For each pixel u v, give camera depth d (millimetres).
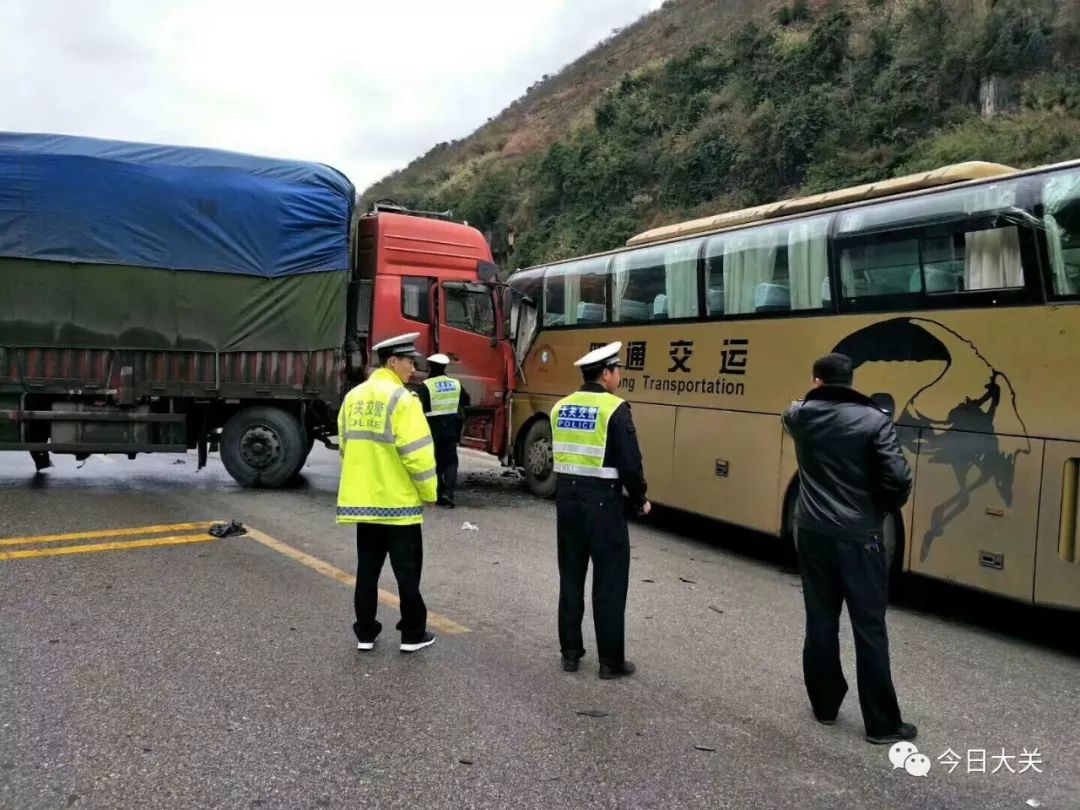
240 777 3359
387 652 4805
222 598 5660
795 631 5594
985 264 5750
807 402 4086
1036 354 5402
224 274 9328
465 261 10656
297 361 9586
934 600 6758
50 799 3145
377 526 4684
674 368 8508
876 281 6516
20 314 8875
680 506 8359
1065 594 5211
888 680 3889
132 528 7586
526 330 10922
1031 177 5523
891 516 6340
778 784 3484
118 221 9031
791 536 7207
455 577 6527
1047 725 4238
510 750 3674
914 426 6137
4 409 8953
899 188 6660
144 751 3535
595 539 4543
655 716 4105
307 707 4023
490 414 10836
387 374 4715
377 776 3412
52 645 4676
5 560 6348
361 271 10312
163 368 9266
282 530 7793
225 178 9289
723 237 8039
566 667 4660
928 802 3393
